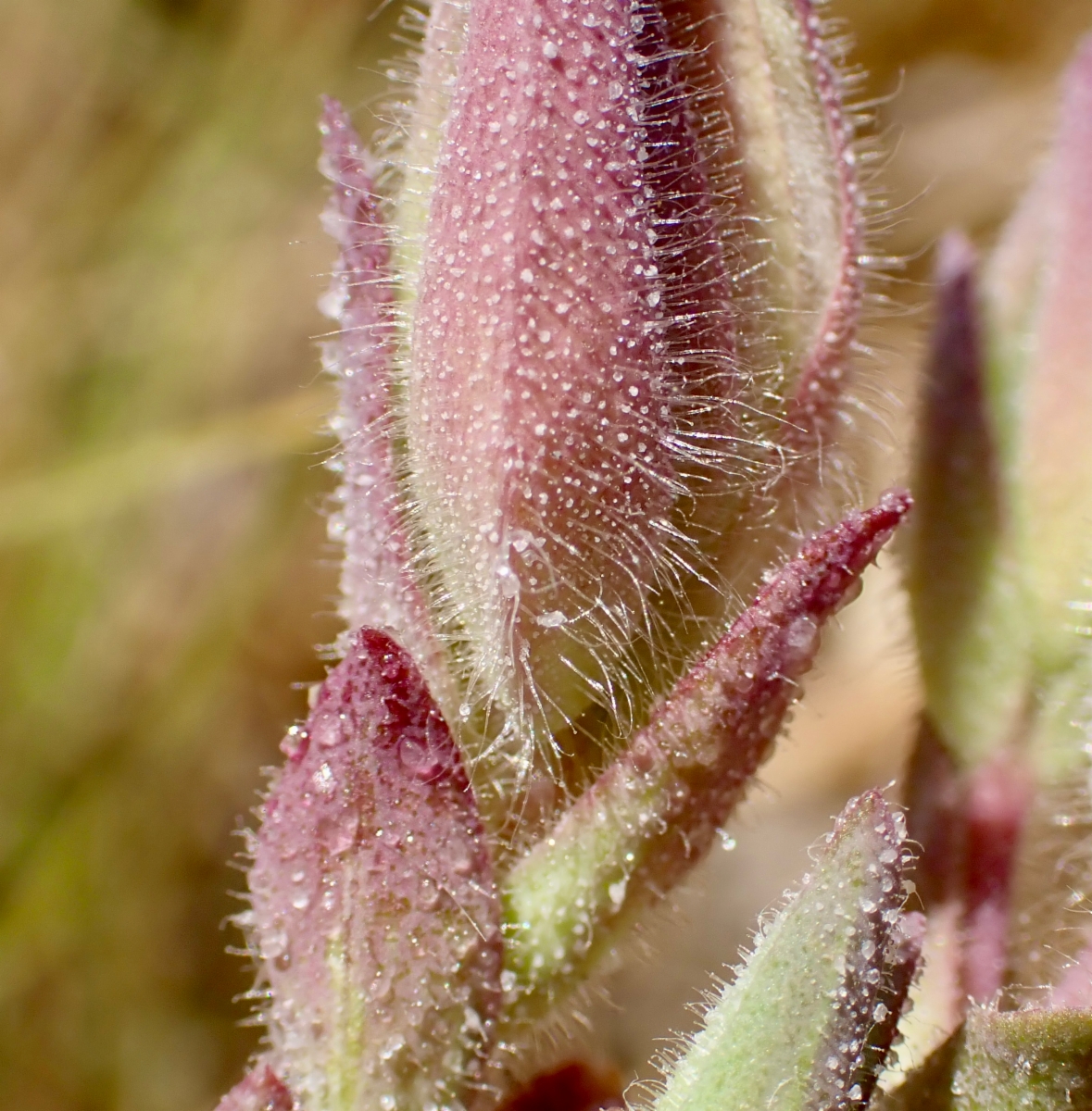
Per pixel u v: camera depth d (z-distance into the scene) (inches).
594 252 3.0
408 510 3.1
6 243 7.5
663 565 3.1
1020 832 3.3
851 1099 3.0
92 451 7.2
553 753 3.1
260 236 7.6
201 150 7.7
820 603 3.0
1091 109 3.3
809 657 3.0
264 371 7.5
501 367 3.0
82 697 7.1
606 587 3.0
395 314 3.1
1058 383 3.3
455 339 3.0
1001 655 3.3
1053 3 7.9
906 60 8.1
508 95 3.0
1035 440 3.3
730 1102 3.0
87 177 7.6
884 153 3.5
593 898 3.1
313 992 3.0
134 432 7.2
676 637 3.1
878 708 6.9
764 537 3.1
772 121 3.1
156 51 7.7
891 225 3.4
